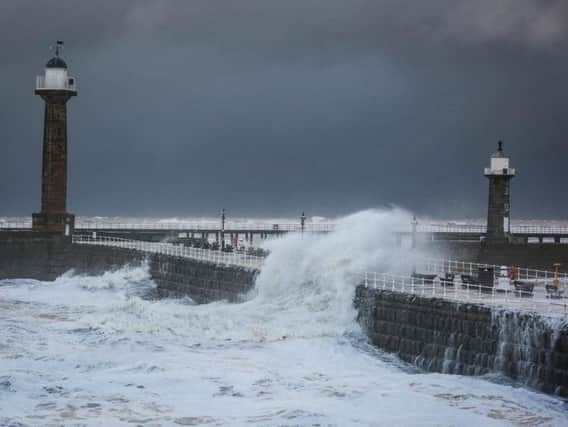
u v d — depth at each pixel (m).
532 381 46.09
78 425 40.59
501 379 47.44
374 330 57.81
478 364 49.38
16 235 100.56
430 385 46.59
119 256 94.69
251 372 49.88
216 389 46.53
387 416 41.31
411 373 51.41
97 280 93.56
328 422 40.50
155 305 77.62
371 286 60.38
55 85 101.56
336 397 44.81
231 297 76.38
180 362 52.09
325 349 55.91
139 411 42.78
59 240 101.56
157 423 40.97
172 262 86.88
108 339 58.84
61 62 102.50
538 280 65.81
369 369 52.09
